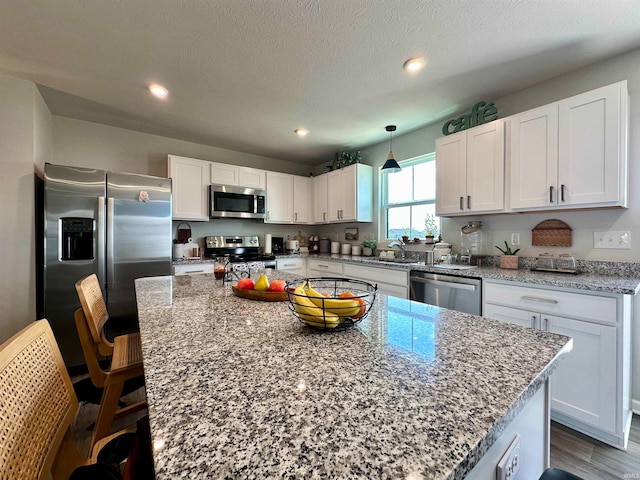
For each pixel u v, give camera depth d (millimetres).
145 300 1275
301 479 335
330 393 518
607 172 1769
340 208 4008
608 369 1558
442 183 2684
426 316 1031
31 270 2365
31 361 625
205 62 2045
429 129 3203
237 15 1613
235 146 3936
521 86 2342
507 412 467
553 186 1982
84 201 2482
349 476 341
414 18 1628
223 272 1848
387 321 968
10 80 2271
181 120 3062
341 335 828
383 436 407
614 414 1542
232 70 2137
